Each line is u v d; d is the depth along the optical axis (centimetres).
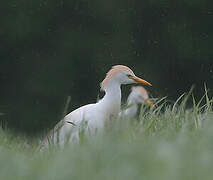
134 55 1911
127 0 1922
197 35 1900
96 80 1895
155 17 1927
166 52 1912
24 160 536
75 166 466
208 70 1878
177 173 423
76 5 1947
